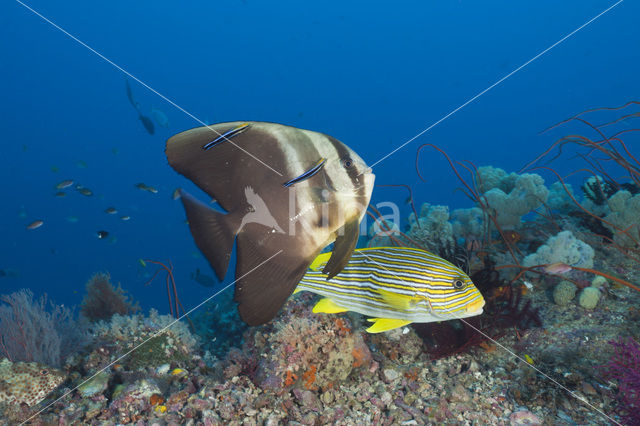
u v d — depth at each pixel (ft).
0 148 247.70
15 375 10.34
